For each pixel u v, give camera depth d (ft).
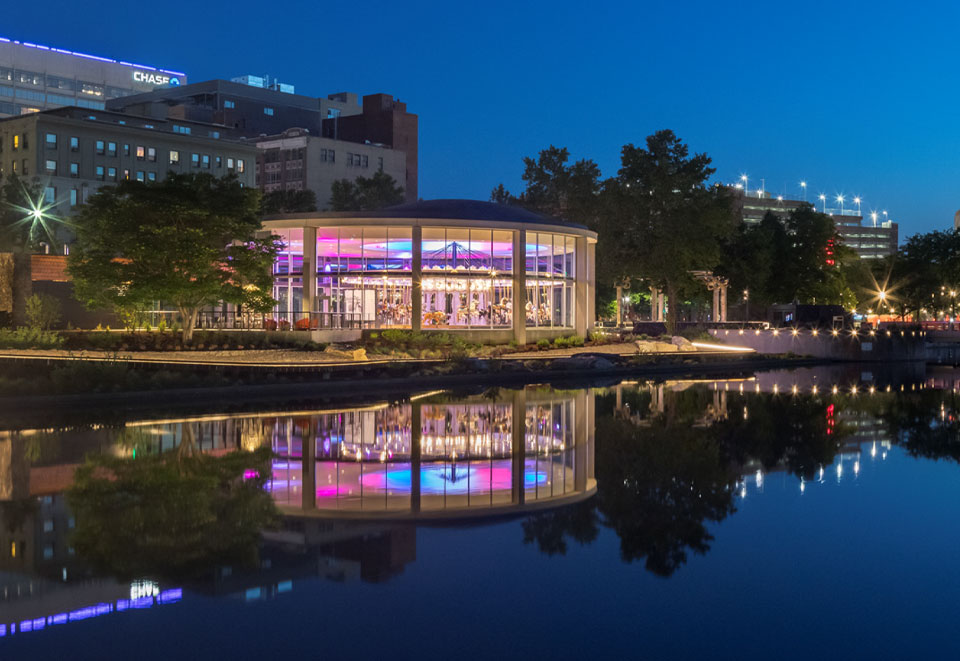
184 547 39.27
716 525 44.78
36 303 169.17
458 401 113.09
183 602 32.12
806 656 27.37
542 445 73.15
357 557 37.99
